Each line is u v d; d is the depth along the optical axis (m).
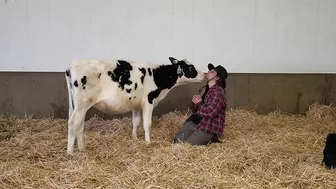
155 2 6.14
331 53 6.43
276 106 6.40
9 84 6.00
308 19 6.33
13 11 5.98
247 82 6.32
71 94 4.22
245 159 4.00
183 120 5.74
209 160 3.90
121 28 6.17
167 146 4.52
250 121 5.80
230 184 3.42
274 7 6.28
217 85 4.64
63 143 4.53
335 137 3.82
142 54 6.29
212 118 4.53
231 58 6.40
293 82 6.35
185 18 6.23
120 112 4.60
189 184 3.41
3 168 3.72
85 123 5.66
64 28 6.09
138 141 4.60
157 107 6.25
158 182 3.43
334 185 3.41
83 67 4.04
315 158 4.12
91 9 6.07
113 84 4.27
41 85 6.04
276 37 6.37
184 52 6.34
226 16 6.27
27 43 6.09
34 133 5.19
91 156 4.12
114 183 3.41
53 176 3.62
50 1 6.00
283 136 4.99
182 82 4.98
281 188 3.38
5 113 6.06
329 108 6.14
